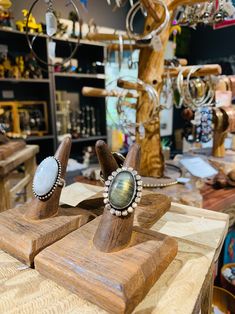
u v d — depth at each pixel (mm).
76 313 102
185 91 296
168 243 131
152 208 179
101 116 741
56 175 153
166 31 268
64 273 114
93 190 236
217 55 695
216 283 345
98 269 110
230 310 292
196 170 313
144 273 109
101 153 147
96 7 649
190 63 762
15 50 609
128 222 124
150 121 280
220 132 359
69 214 158
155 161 291
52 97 607
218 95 331
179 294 112
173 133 875
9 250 138
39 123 636
